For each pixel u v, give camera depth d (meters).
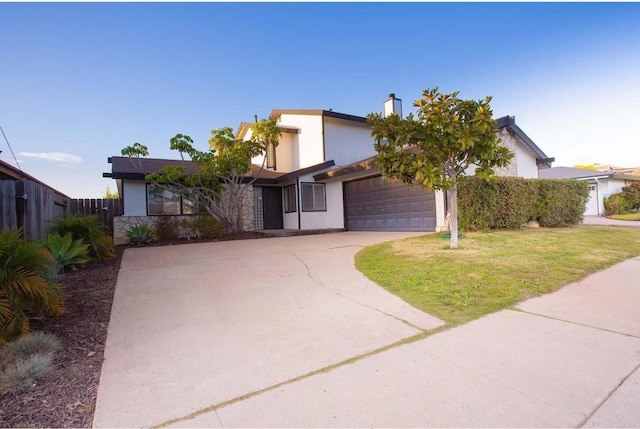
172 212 12.91
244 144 11.80
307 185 14.57
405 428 1.78
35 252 3.20
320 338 2.99
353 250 7.74
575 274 4.91
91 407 2.00
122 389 2.20
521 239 8.01
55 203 8.20
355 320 3.42
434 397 2.05
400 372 2.36
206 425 1.83
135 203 12.30
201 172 11.53
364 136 16.42
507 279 4.62
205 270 5.94
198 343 2.93
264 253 7.69
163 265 6.51
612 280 4.74
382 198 12.65
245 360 2.60
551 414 1.87
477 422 1.81
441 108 6.00
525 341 2.84
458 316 3.46
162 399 2.08
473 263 5.46
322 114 15.10
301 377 2.33
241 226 12.80
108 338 3.05
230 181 12.36
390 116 6.54
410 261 5.91
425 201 10.94
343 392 2.13
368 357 2.61
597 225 12.59
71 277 5.54
